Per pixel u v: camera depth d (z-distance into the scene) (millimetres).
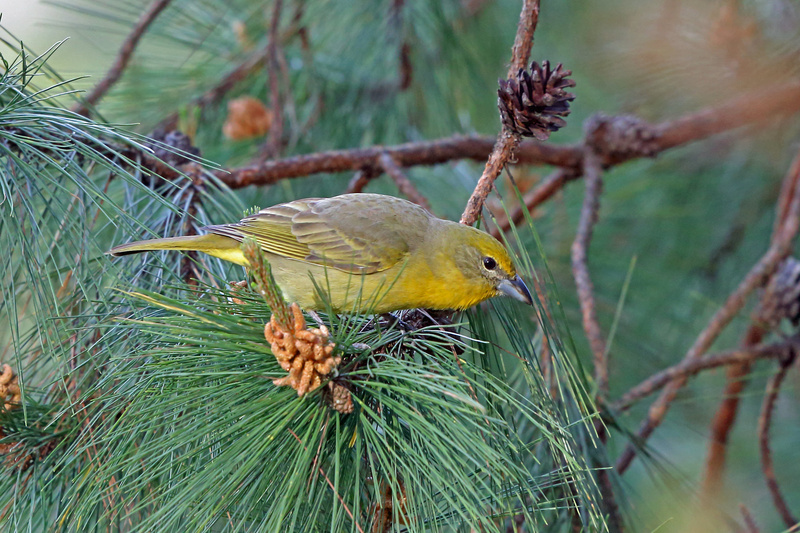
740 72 11203
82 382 5512
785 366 8062
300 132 10711
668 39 11516
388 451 4852
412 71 11180
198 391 4703
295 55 11227
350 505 4902
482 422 4965
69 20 11234
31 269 5371
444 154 9570
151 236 6973
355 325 4996
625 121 10102
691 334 11531
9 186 5680
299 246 7273
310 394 4734
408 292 7121
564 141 12562
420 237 7152
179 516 4602
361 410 4754
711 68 11516
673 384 7887
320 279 7234
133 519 5418
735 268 11953
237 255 6559
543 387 5559
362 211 7367
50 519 5457
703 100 11781
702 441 11883
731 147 12312
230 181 8797
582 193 12203
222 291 5504
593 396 6664
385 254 7039
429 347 5297
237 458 4504
